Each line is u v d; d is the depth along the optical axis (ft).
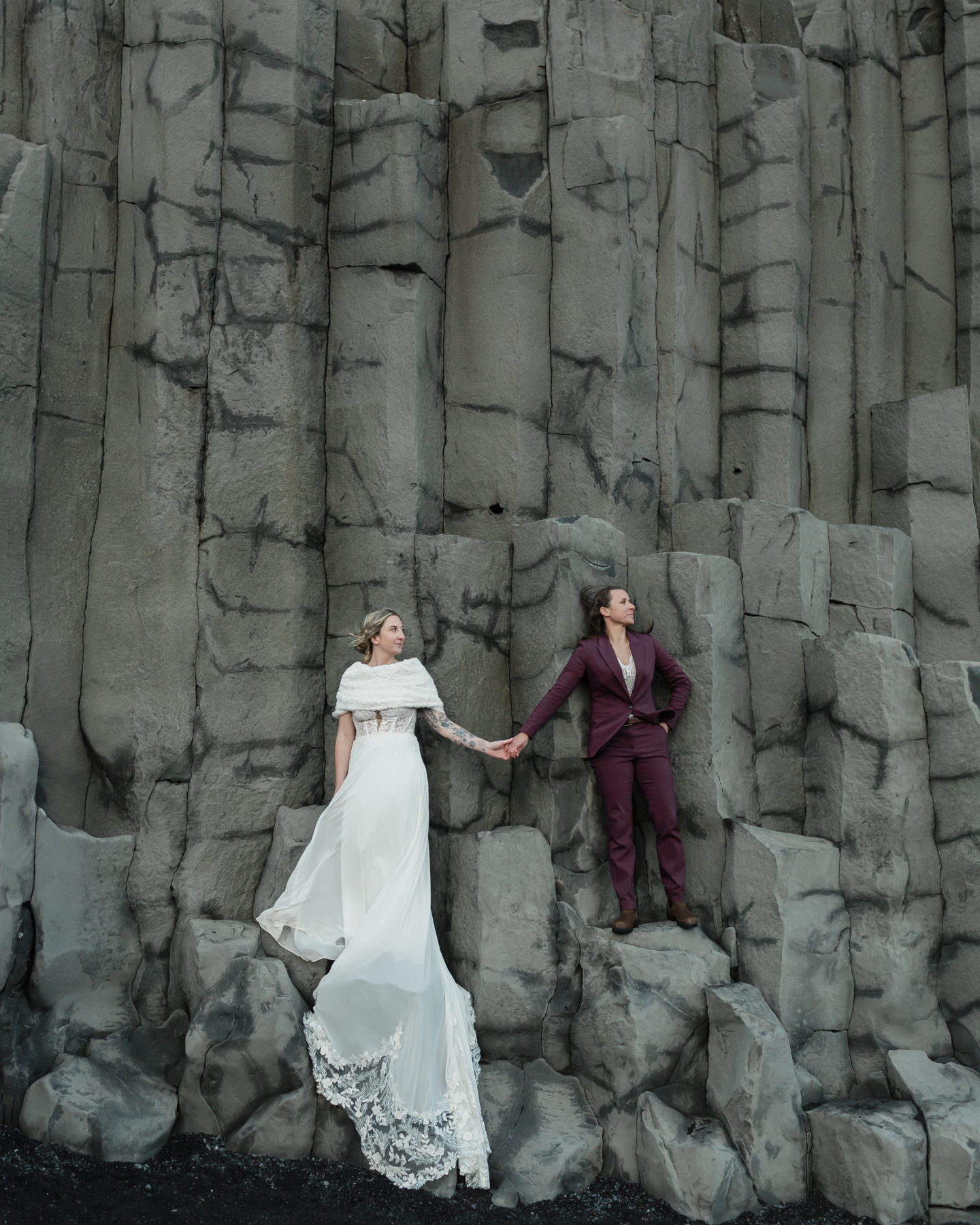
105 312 18.57
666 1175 14.46
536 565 17.84
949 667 16.84
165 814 17.37
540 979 16.33
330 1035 14.89
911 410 20.84
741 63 21.62
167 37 18.48
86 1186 13.57
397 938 15.12
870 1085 16.11
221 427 18.29
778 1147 14.74
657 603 17.99
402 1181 14.17
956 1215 14.19
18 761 15.56
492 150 20.25
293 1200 13.71
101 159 18.70
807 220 21.70
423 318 19.42
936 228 22.49
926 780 16.84
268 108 18.97
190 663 17.75
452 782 17.35
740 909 16.60
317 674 18.70
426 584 18.11
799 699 18.19
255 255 18.76
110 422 18.35
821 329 21.93
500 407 19.75
